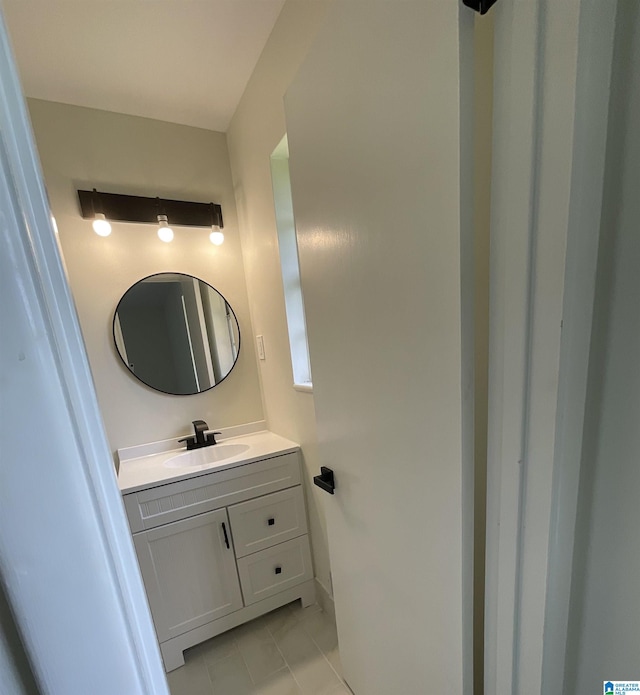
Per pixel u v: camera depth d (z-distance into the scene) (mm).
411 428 703
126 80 1422
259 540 1562
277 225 1489
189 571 1432
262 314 1807
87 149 1576
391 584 861
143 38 1216
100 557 297
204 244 1853
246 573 1543
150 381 1757
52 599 280
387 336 726
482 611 745
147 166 1698
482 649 756
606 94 423
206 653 1458
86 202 1563
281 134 1292
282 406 1757
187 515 1417
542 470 523
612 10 408
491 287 555
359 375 840
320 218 886
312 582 1685
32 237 265
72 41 1200
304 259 1004
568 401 494
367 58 647
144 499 1344
